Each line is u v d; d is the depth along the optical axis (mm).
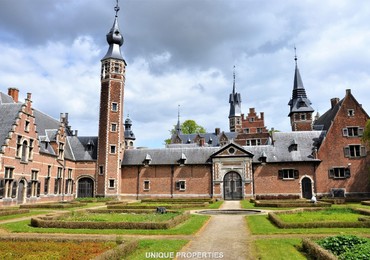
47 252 11008
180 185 49969
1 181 32969
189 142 78375
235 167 48531
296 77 73625
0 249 11523
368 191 45406
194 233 16438
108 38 54281
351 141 47031
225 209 30047
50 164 43156
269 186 47500
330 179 46531
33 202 38531
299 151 48375
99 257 9594
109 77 52344
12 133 35125
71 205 32875
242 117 79750
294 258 11172
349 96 48562
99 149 50656
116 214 23953
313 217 20578
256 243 13727
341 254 10609
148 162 51406
